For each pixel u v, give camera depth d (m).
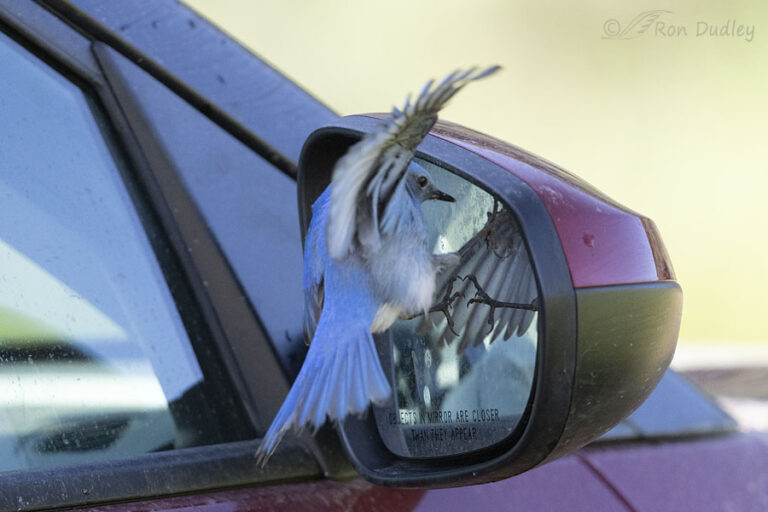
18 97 4.12
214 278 4.13
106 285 4.10
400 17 13.98
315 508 4.07
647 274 4.02
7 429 4.04
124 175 4.14
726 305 9.65
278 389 4.12
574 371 4.00
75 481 4.03
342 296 4.12
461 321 4.09
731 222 10.90
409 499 4.09
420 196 4.12
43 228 4.09
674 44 13.36
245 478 4.07
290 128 4.20
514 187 4.02
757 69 12.89
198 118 4.17
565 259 4.00
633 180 11.54
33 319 4.07
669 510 4.16
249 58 4.21
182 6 4.21
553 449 4.01
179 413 4.09
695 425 4.22
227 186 4.16
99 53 4.16
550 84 13.01
